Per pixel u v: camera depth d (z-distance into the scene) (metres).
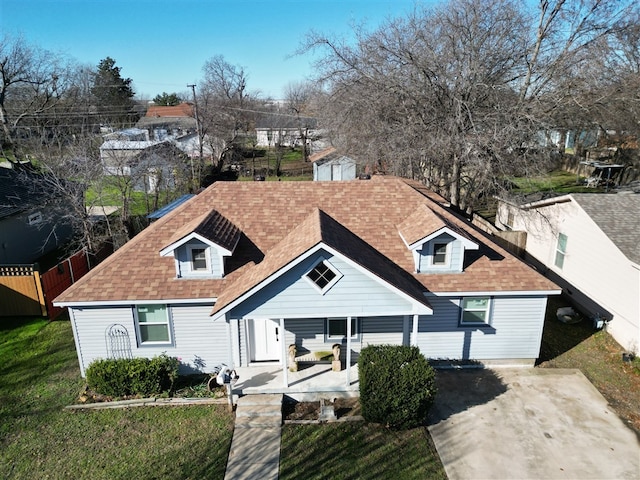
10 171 23.95
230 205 14.09
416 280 12.34
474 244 12.04
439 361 13.29
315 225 11.55
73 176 22.27
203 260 12.20
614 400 11.60
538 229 19.66
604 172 35.72
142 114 77.75
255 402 11.28
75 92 51.56
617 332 14.36
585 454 9.72
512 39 22.72
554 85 22.53
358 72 23.61
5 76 37.00
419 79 22.69
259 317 10.88
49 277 15.98
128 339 12.32
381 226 13.77
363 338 13.06
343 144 27.05
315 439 10.24
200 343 12.48
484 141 19.78
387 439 10.23
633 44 26.91
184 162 35.09
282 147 59.59
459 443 10.09
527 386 12.24
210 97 62.78
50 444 10.08
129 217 22.77
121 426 10.68
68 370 12.93
